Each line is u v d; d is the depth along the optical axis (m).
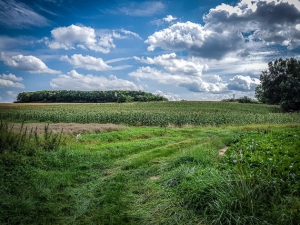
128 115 24.89
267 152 7.93
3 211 4.60
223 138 12.05
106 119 25.11
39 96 93.31
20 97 94.44
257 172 5.44
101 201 5.26
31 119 29.83
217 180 5.20
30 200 5.08
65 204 5.14
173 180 6.13
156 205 4.98
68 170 7.24
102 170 7.72
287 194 4.76
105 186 6.14
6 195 5.18
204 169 6.21
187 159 7.69
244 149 8.83
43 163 7.52
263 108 51.12
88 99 91.94
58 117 27.38
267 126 18.39
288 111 46.19
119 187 6.00
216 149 9.73
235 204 4.40
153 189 5.79
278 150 7.98
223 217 4.24
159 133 15.98
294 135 12.09
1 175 6.17
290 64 49.03
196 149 9.03
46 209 4.88
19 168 6.77
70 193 5.66
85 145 11.01
